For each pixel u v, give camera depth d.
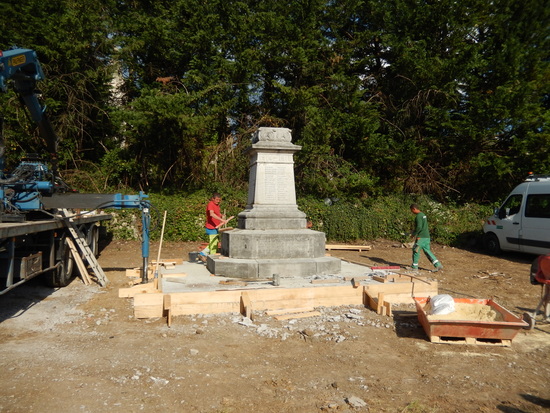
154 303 6.04
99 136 17.66
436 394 3.80
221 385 3.90
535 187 12.31
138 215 15.29
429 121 17.16
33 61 7.48
